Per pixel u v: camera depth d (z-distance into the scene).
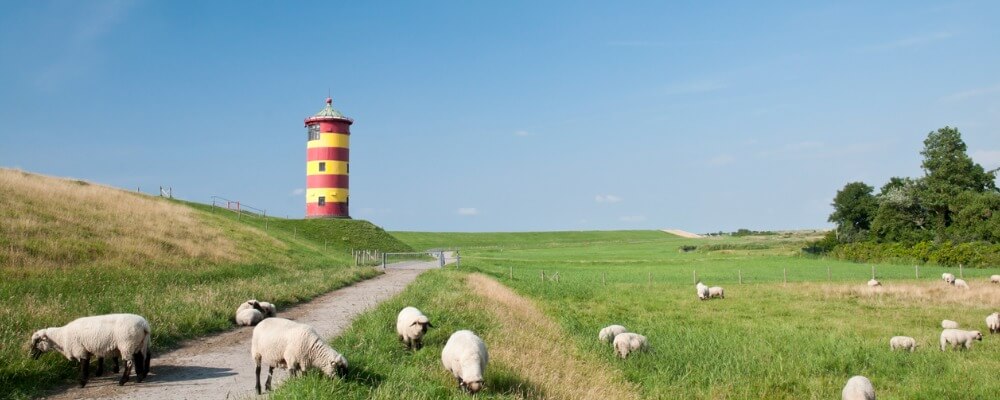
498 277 48.00
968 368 18.62
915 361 19.36
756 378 17.28
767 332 24.45
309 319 22.03
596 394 13.91
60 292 23.19
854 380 14.90
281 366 12.34
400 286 35.16
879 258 76.38
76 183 56.62
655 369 18.06
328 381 11.37
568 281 47.25
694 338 22.45
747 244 111.62
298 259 49.66
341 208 82.94
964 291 38.44
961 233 81.00
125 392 12.30
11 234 30.97
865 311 31.47
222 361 15.27
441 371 13.77
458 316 20.56
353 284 36.56
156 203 54.75
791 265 70.88
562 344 19.78
